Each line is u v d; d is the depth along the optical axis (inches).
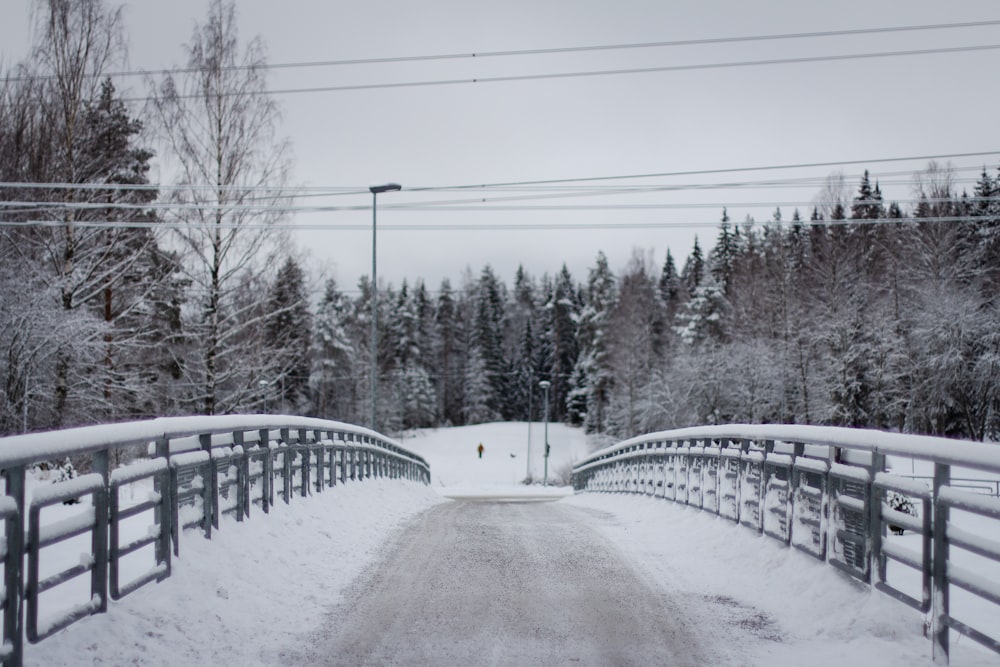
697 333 2390.5
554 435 3752.5
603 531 505.0
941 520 215.2
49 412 887.7
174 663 209.0
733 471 425.7
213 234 971.9
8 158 917.8
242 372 1007.0
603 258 3631.9
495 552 413.7
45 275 869.8
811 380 1931.6
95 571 215.6
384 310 3791.8
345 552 391.9
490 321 4288.9
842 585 276.4
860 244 2128.4
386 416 3553.2
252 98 998.4
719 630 262.8
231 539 317.4
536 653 235.6
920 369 1733.5
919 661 216.5
